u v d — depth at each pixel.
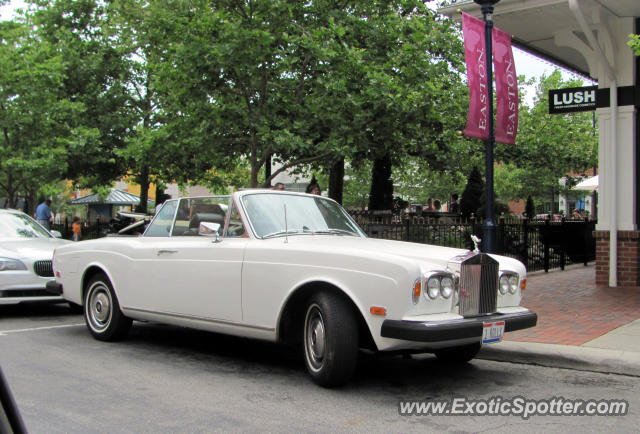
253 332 5.64
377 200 18.06
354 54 11.21
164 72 11.84
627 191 10.81
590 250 16.03
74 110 18.28
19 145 17.89
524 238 13.30
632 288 10.69
